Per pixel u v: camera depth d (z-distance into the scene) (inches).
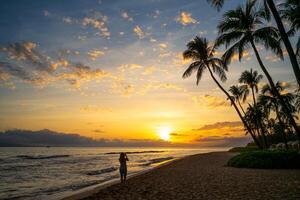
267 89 1611.7
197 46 1249.4
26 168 1380.4
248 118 1852.9
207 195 383.2
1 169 1323.8
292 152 826.2
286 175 598.2
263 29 849.5
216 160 1294.3
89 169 1288.1
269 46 840.3
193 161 1232.2
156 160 1905.8
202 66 1268.5
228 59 912.9
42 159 2336.4
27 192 626.8
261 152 849.5
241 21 875.4
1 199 542.6
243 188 430.9
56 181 837.2
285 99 1304.1
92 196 418.3
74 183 750.5
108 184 605.9
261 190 407.8
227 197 362.9
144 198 383.9
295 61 508.4
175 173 719.1
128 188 490.6
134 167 1283.2
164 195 399.2
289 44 512.1
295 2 697.0
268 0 530.3
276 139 2388.0
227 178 565.3
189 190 433.7
